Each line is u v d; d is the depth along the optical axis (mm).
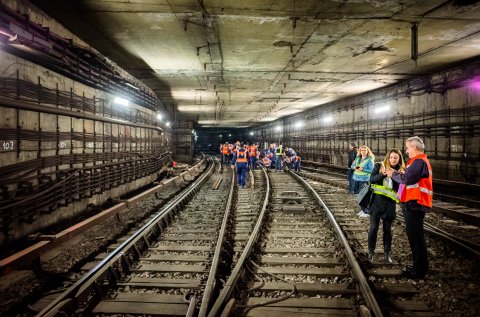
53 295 4195
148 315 3764
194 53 9719
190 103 21984
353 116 19562
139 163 12047
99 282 4254
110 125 9516
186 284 4488
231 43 8758
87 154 7746
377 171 5219
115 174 9398
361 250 5922
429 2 6273
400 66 11664
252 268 5066
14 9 5211
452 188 11695
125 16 6789
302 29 7707
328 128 23547
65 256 5691
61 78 6793
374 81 14547
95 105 8375
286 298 4105
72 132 7188
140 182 12430
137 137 12344
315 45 9031
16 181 5191
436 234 6434
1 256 4750
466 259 5371
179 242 6531
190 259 5477
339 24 7387
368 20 7156
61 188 6504
